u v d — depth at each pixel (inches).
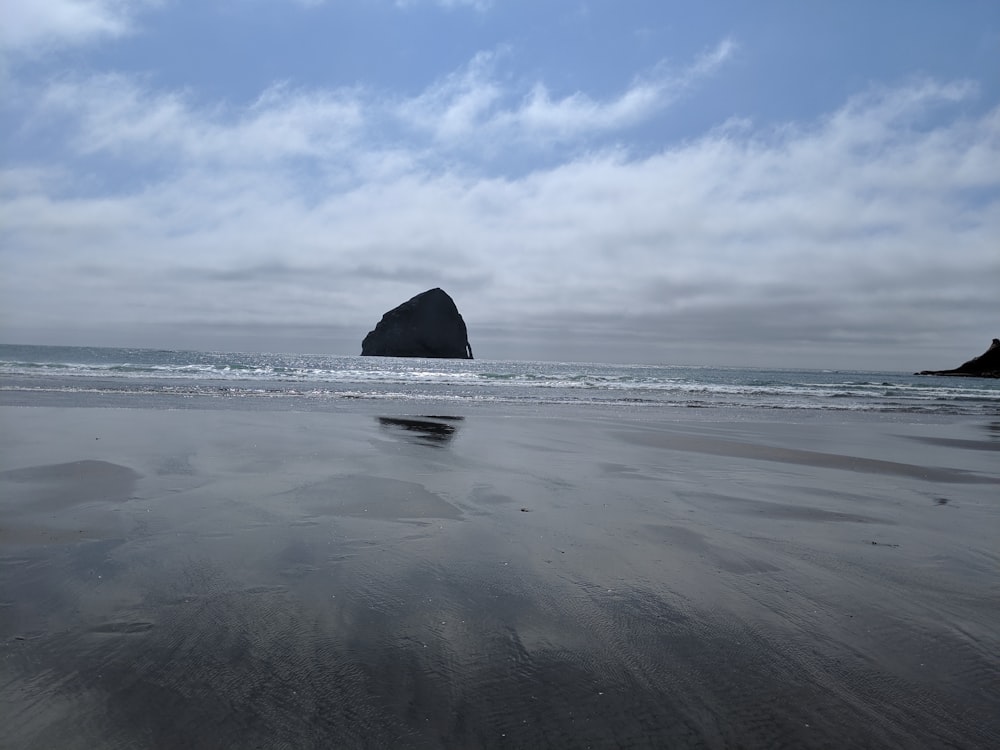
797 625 139.2
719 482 317.4
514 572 169.6
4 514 213.2
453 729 96.9
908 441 536.7
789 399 1120.8
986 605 154.7
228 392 796.0
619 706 104.5
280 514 223.1
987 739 97.7
